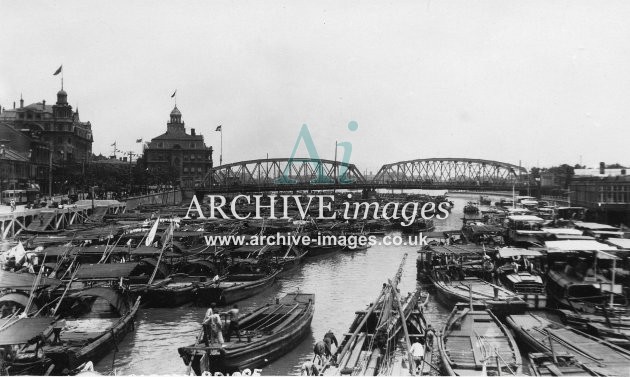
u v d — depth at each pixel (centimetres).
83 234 6850
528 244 5669
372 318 3509
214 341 2986
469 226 7594
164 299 4447
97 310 4172
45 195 11731
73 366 2869
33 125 14350
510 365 2539
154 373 3006
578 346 2759
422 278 5334
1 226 6838
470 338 2994
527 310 3891
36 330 2673
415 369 2500
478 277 4928
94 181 11981
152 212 10294
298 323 3497
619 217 6200
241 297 4694
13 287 3806
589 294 3525
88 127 18225
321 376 2483
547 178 15062
